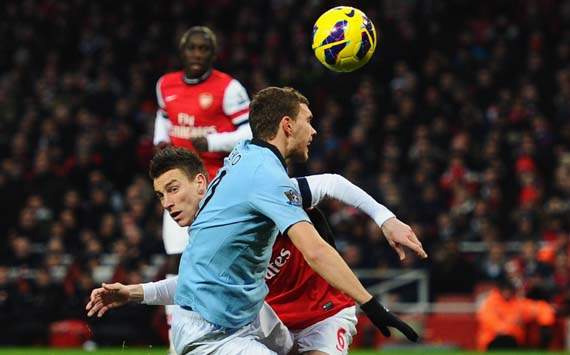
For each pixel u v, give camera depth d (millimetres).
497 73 36531
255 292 9000
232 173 8984
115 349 22984
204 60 13875
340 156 32031
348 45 11242
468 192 29750
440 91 35250
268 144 9055
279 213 8648
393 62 38219
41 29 42562
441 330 26078
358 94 36875
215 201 8984
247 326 9062
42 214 31016
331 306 9969
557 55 37750
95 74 39688
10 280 27234
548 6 39938
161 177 9445
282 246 9836
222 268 8906
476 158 32312
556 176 31234
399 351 23094
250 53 39469
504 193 31125
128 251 27312
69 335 26125
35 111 36375
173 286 9961
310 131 9203
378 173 32844
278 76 37312
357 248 27672
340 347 9953
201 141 13234
